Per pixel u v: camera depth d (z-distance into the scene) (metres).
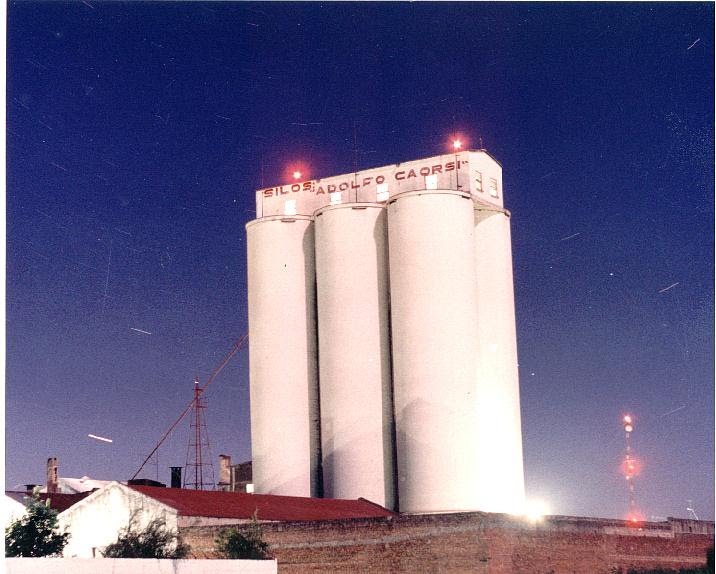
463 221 70.00
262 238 76.31
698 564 59.50
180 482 79.75
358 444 69.81
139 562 35.69
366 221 72.44
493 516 46.22
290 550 50.00
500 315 74.00
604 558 52.38
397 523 47.88
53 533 45.50
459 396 67.69
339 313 71.31
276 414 73.81
